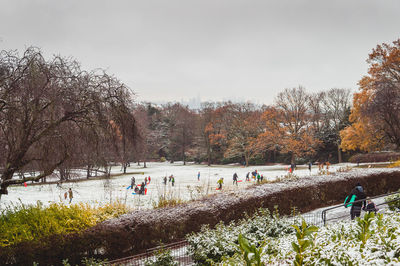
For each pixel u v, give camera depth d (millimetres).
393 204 11719
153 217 12734
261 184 19125
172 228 12914
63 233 10539
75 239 10602
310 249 4961
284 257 5715
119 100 11828
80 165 11719
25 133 10414
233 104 79312
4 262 9203
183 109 91500
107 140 11797
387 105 32594
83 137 11258
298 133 60312
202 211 13883
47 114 10789
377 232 5336
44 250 9875
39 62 10500
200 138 82438
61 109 10781
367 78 42812
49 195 30094
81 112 11172
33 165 11391
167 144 93312
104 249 11266
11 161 10539
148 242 12320
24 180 10930
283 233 9609
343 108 68250
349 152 65562
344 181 19969
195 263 9453
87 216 12148
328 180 19547
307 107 63219
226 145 79562
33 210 11680
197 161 89562
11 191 32062
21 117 10070
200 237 9836
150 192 32531
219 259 8445
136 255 11148
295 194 17500
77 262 10594
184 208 13930
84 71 11586
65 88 10859
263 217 10859
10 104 9930
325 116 71000
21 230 10125
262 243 7305
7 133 10344
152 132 89812
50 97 10406
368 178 20797
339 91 69500
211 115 81938
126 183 42094
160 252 10148
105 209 13758
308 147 58250
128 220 12250
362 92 44000
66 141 11031
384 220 7117
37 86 10227
